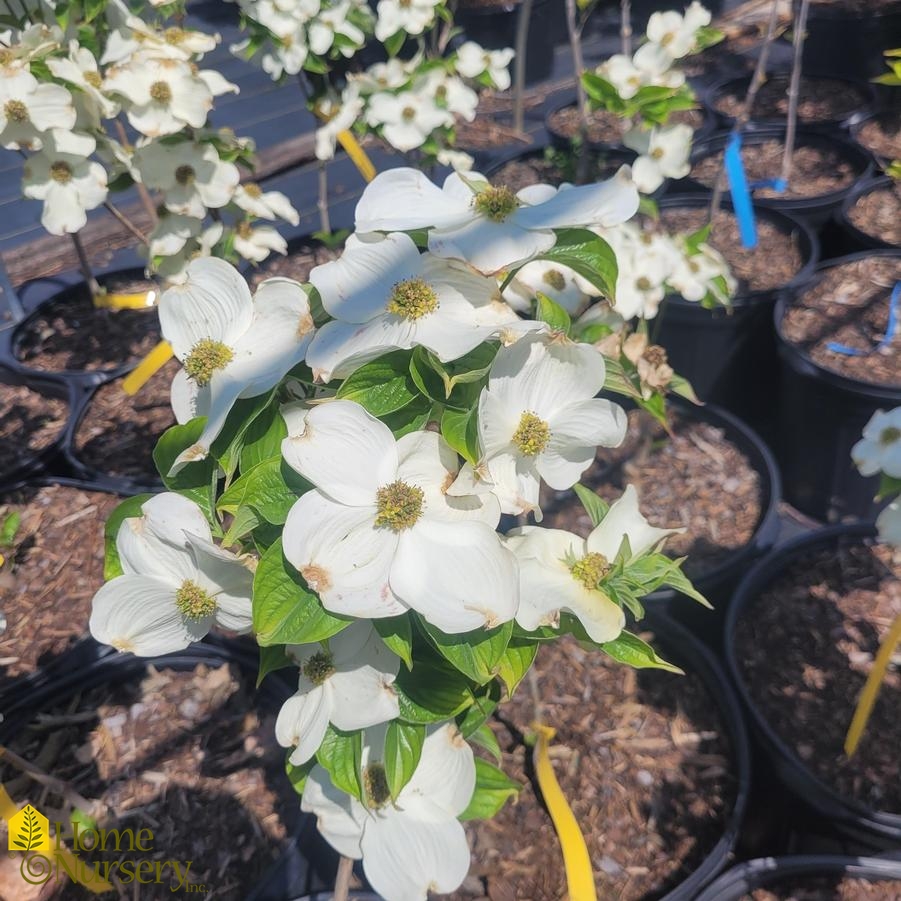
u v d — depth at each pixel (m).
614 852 0.63
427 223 0.38
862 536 0.81
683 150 0.73
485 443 0.38
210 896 0.61
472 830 0.65
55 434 1.00
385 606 0.34
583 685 0.72
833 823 0.62
